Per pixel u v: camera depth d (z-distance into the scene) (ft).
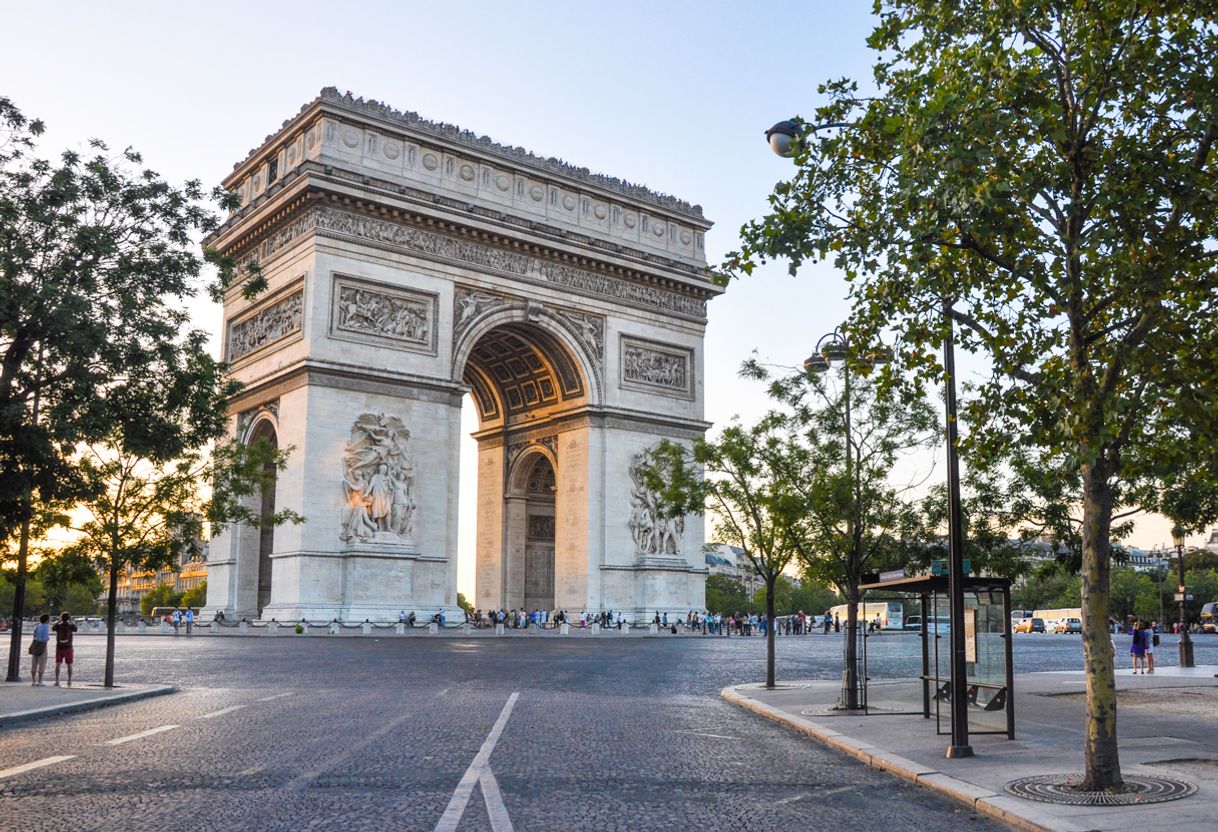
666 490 165.27
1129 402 64.85
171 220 141.69
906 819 60.64
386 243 322.14
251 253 349.41
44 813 58.65
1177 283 76.64
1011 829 58.23
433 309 330.13
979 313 83.61
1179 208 70.28
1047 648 334.03
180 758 79.51
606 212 382.22
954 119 69.31
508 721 105.81
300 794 64.69
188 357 145.28
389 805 61.41
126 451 146.82
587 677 169.99
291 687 146.51
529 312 352.08
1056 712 118.21
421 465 319.68
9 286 119.24
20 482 120.57
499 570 394.11
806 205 81.05
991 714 98.94
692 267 395.75
